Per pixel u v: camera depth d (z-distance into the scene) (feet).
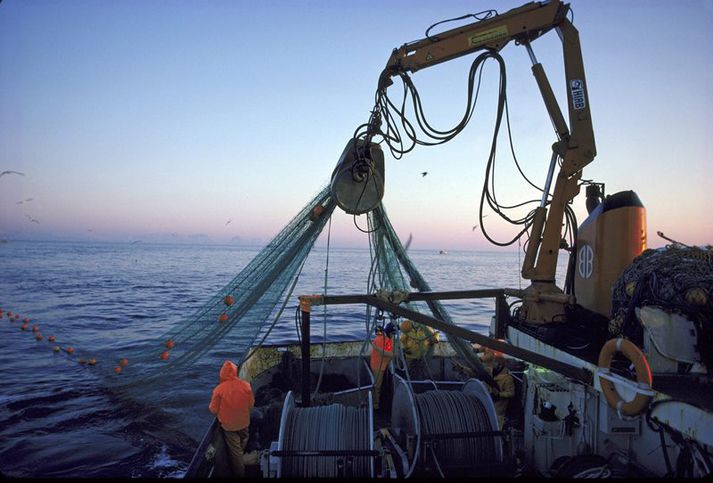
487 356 22.59
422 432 16.16
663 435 13.21
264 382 28.84
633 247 18.16
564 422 16.14
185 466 26.61
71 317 89.10
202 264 343.87
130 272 239.30
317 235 21.47
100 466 26.37
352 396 24.80
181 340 27.76
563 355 15.93
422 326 26.66
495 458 16.01
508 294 21.44
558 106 19.66
